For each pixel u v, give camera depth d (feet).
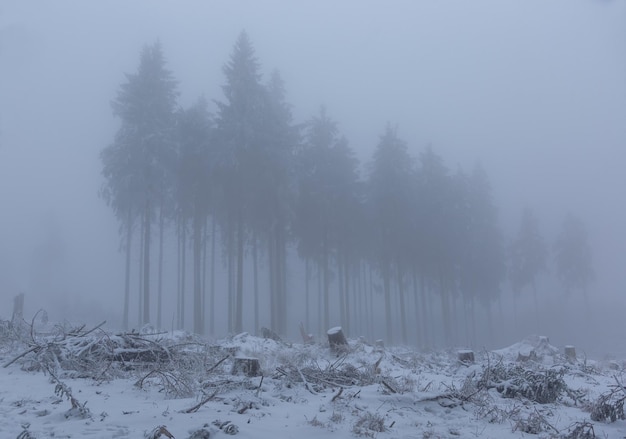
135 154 110.63
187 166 123.54
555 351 70.03
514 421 26.73
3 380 32.42
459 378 44.42
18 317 49.11
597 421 27.71
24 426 21.03
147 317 102.89
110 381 33.37
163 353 39.58
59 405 25.82
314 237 136.15
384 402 29.27
